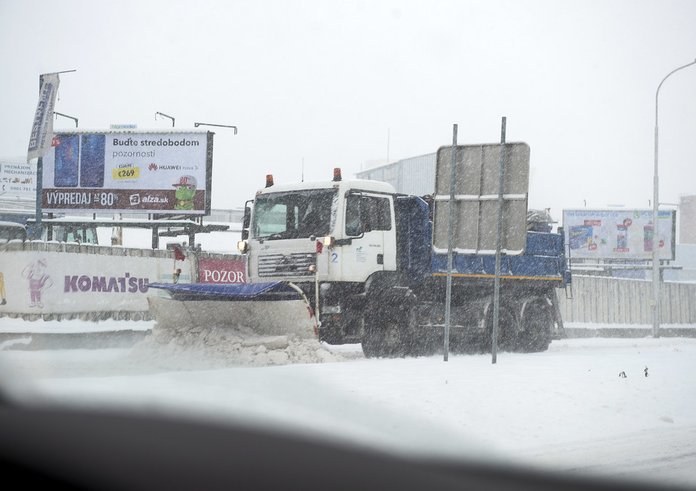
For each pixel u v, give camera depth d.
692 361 16.53
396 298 16.08
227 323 14.65
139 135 31.84
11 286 17.64
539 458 7.78
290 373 10.25
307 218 15.31
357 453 3.45
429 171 52.00
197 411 4.78
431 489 2.89
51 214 32.56
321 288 14.96
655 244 32.09
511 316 18.81
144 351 14.36
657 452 8.42
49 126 27.06
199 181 31.66
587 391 11.42
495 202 14.17
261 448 3.27
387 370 12.05
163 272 20.95
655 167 33.19
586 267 49.88
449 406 9.53
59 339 17.39
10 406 4.28
